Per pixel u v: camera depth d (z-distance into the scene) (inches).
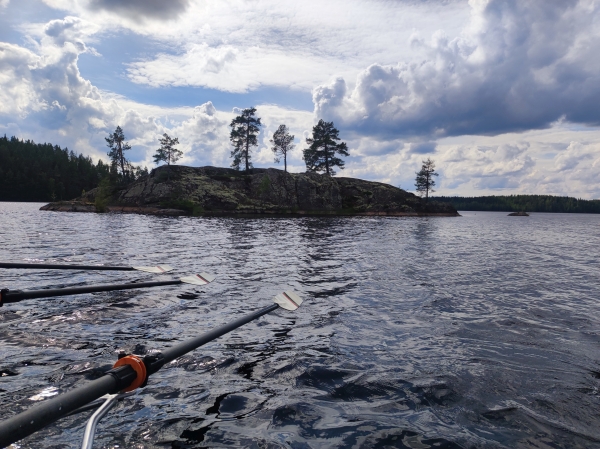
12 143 5743.1
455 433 108.7
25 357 151.1
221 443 101.5
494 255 540.7
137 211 1945.1
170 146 2488.9
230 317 214.4
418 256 504.1
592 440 105.1
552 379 142.9
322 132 2706.7
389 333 194.1
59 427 104.7
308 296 269.6
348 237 772.0
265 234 800.3
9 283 280.1
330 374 146.3
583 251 623.5
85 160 5506.9
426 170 3019.2
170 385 134.6
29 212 1711.4
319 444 102.7
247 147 2568.9
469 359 161.5
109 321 200.2
